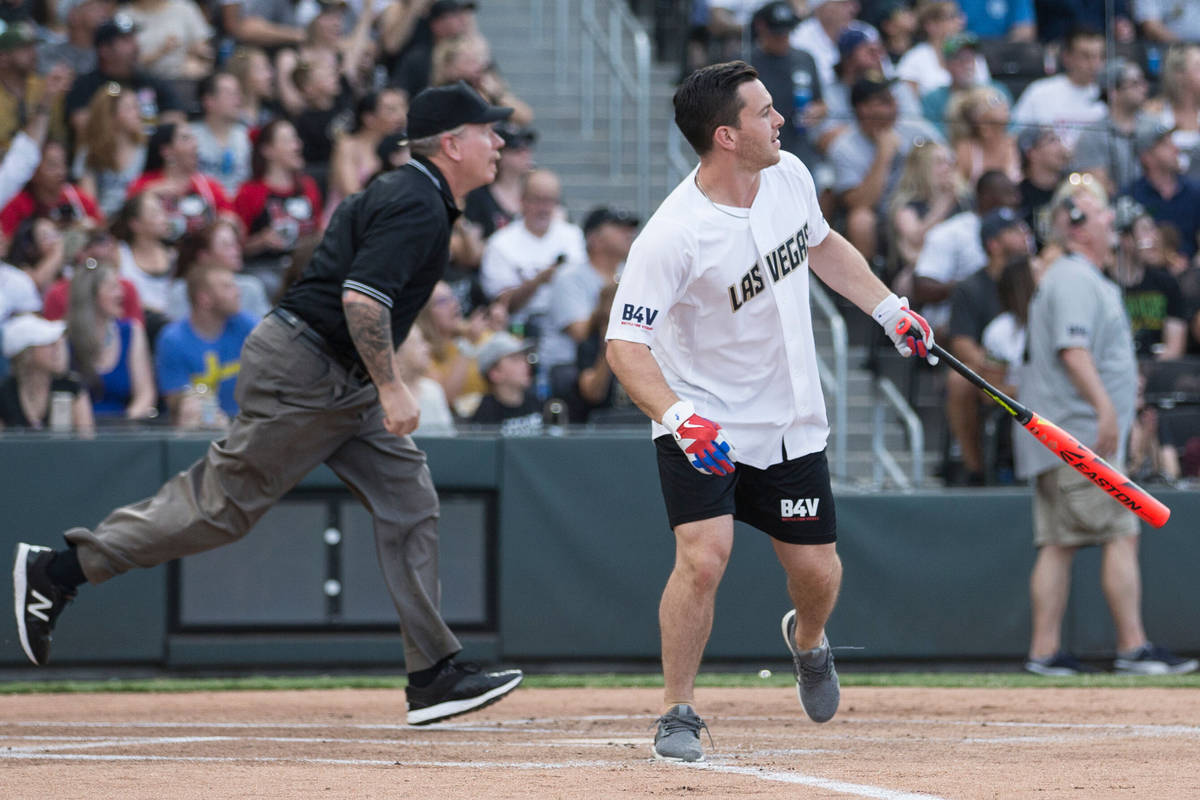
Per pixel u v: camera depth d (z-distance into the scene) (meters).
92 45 36.84
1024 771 12.52
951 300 30.95
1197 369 31.17
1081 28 33.81
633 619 25.50
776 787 11.39
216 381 28.58
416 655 17.20
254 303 30.92
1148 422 30.41
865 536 26.14
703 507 14.04
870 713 19.78
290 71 36.56
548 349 32.41
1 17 37.72
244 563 25.33
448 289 30.44
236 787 11.77
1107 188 33.09
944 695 22.16
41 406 27.08
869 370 33.78
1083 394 25.27
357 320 15.82
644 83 38.12
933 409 33.00
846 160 33.16
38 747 15.52
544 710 20.50
